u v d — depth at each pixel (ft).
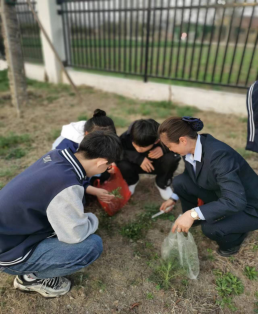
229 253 7.20
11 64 15.23
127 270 6.86
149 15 17.76
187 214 6.15
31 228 5.14
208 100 17.70
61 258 5.35
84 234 5.40
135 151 8.74
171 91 18.93
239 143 13.28
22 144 12.89
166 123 5.86
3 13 14.93
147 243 7.64
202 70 29.94
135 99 20.36
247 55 40.52
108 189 8.58
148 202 9.46
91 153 5.16
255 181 6.41
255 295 6.28
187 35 16.99
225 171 5.71
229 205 5.67
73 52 23.90
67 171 5.05
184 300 6.15
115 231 8.09
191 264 6.62
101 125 7.48
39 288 5.93
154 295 6.26
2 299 6.10
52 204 4.89
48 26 23.00
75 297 6.18
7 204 4.89
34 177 4.97
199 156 6.03
